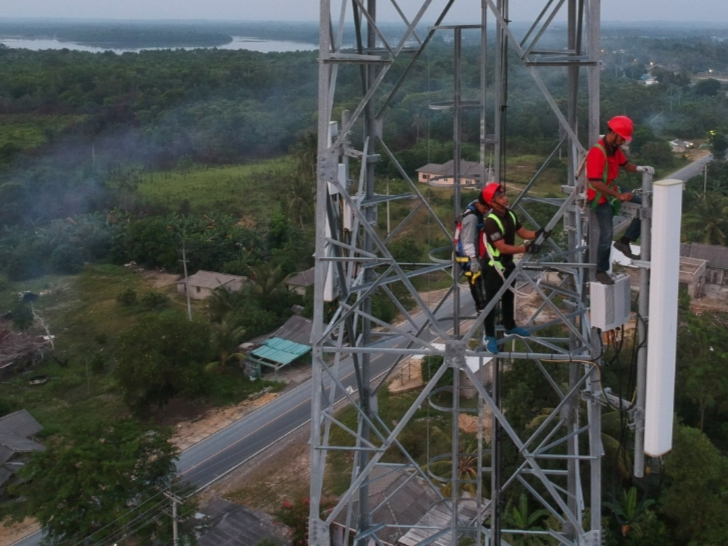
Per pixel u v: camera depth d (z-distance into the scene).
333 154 9.49
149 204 57.84
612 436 22.08
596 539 9.80
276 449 27.98
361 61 9.45
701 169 67.88
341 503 9.97
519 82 87.75
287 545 21.58
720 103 99.69
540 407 25.45
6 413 30.98
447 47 128.12
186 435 29.34
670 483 21.52
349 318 12.49
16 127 83.44
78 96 95.12
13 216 54.38
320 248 9.62
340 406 30.86
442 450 26.30
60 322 40.69
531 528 20.33
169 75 105.25
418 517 20.98
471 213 9.09
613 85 101.94
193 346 31.47
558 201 11.64
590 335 9.78
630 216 9.29
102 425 23.33
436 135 68.06
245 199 60.75
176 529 20.17
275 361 33.81
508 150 68.81
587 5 9.14
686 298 35.53
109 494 20.94
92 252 50.81
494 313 9.45
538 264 9.41
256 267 42.25
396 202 54.84
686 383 25.72
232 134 77.25
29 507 21.31
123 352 31.14
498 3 10.07
